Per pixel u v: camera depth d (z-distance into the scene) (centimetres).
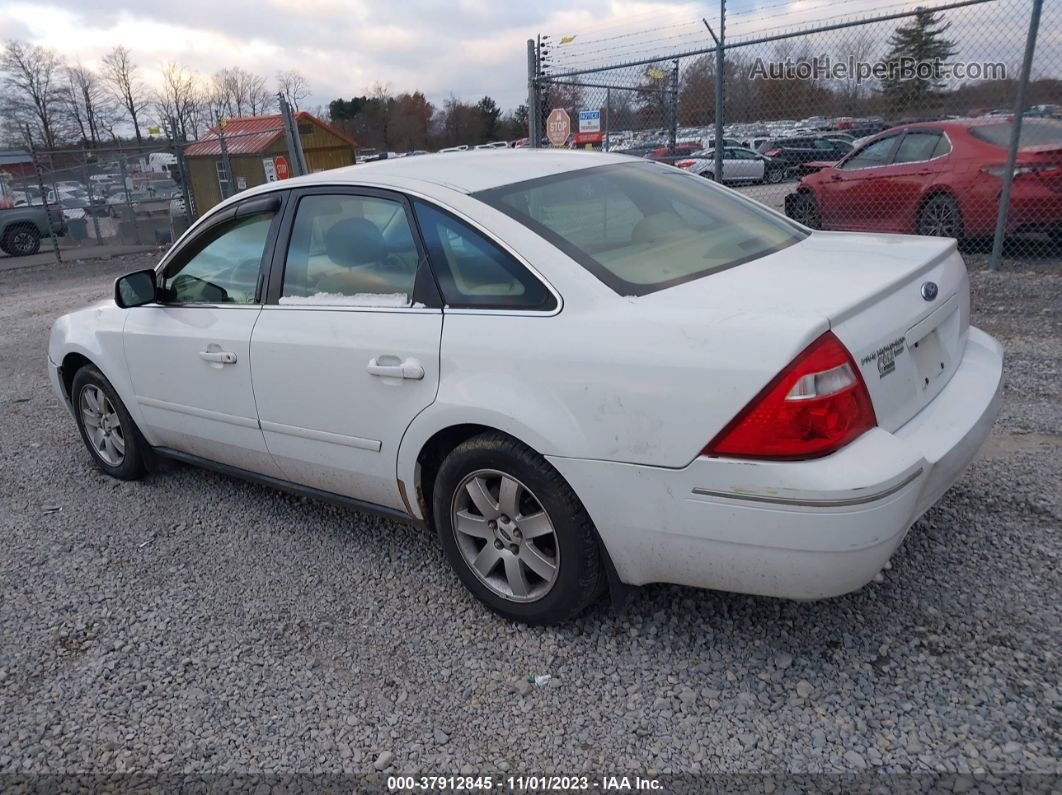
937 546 329
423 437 304
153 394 424
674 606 310
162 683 292
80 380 475
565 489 274
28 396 696
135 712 278
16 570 382
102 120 6562
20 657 313
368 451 328
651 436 248
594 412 258
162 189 2105
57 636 326
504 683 278
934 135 905
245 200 384
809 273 277
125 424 458
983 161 852
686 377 241
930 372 277
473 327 288
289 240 359
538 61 1103
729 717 253
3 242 1878
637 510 257
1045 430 435
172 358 404
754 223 342
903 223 943
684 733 248
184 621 330
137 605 345
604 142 1186
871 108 934
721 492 240
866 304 248
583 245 289
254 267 372
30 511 450
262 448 377
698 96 1087
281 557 377
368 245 328
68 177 2166
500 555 301
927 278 282
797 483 227
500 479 293
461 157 362
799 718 249
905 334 258
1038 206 818
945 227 897
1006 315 676
